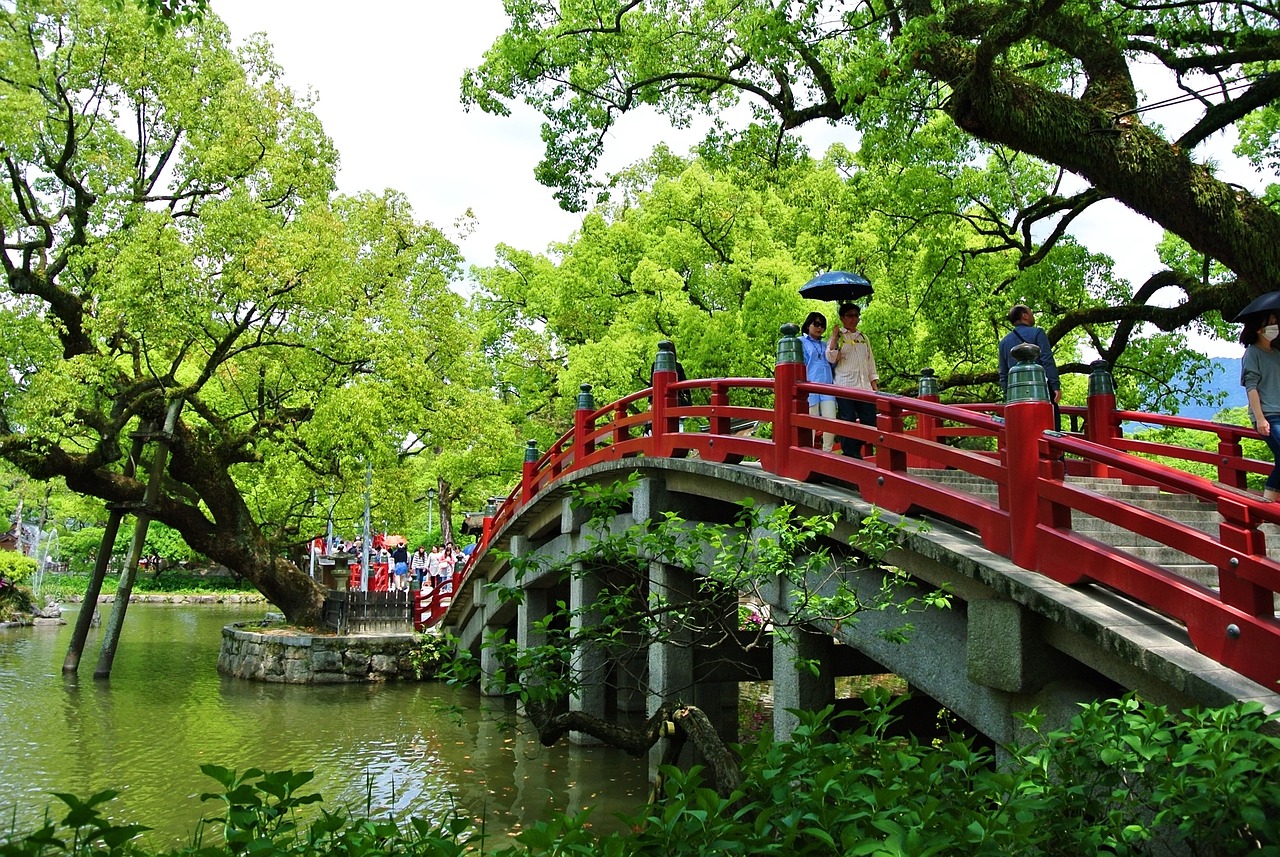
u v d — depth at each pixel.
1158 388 16.98
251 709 18.34
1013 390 6.39
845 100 11.61
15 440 20.33
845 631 7.90
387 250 24.55
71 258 21.34
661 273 22.22
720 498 9.86
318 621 24.83
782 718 8.42
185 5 9.81
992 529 6.50
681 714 6.09
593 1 14.66
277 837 4.23
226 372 25.36
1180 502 9.02
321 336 21.30
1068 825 3.96
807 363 10.45
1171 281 13.80
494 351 33.03
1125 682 5.38
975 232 16.45
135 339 22.14
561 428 32.31
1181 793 3.59
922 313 17.75
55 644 28.81
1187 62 11.09
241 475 30.89
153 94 21.83
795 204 22.28
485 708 6.31
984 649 6.21
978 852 3.52
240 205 19.94
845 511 7.59
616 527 12.43
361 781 12.50
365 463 23.81
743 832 3.93
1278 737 3.75
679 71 14.47
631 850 3.88
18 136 19.62
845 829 3.55
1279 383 7.34
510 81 15.55
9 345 21.27
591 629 6.55
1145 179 9.66
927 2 10.56
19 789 11.98
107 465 24.20
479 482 34.88
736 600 8.52
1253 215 9.64
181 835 10.15
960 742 4.42
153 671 23.52
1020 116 9.80
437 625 22.33
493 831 10.13
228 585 57.16
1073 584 5.93
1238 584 4.91
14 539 56.53
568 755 13.88
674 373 11.41
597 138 15.88
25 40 19.73
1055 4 8.91
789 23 10.87
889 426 7.80
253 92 21.19
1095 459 5.79
